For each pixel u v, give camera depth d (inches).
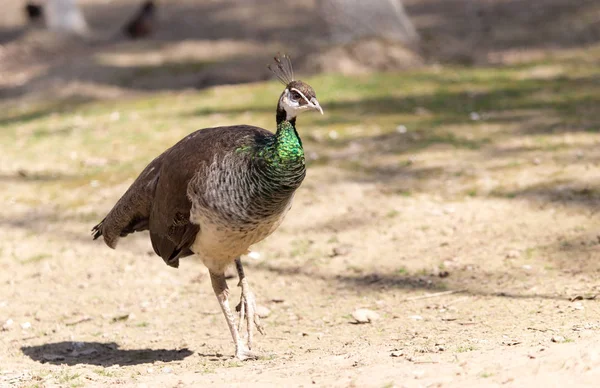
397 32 1152.2
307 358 387.9
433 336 409.7
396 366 333.4
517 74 994.7
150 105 976.3
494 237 556.7
